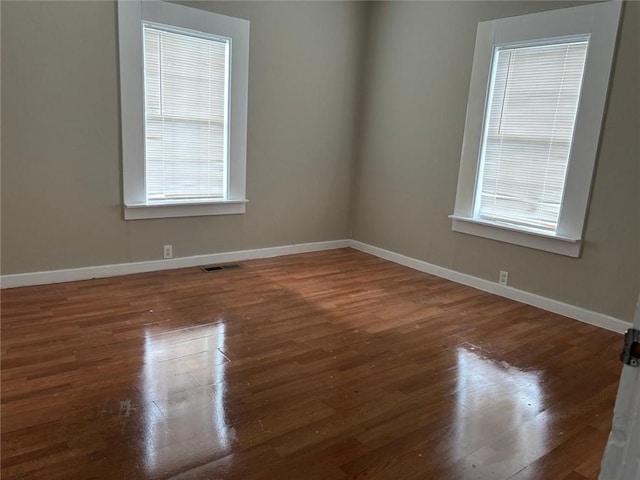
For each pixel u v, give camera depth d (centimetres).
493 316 339
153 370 239
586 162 322
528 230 358
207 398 217
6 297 326
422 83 438
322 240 517
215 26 393
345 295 371
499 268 387
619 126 306
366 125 505
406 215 466
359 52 494
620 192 309
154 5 360
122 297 338
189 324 298
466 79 399
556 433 203
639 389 87
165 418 200
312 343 282
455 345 288
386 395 228
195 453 179
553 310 351
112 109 359
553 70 341
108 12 345
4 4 308
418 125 445
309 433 195
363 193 517
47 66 329
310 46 457
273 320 313
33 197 340
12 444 179
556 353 282
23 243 342
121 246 385
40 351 253
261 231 467
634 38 295
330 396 224
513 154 372
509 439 198
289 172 473
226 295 356
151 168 389
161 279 385
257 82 431
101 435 187
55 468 167
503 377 251
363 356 268
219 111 417
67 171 350
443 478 173
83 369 236
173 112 392
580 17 319
